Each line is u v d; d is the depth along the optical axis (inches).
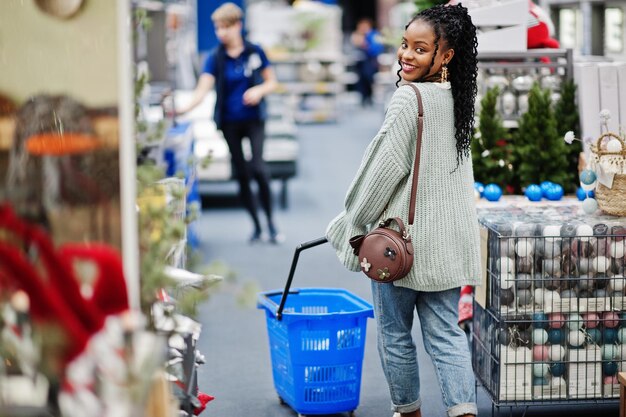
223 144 453.1
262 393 217.6
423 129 164.2
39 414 105.3
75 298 106.8
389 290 172.2
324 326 193.6
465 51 169.3
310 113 907.4
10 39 117.2
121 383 101.7
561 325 189.9
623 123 240.5
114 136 116.5
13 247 115.9
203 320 282.0
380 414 202.5
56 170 117.6
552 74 255.3
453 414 166.4
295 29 874.1
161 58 391.2
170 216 137.6
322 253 374.0
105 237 117.0
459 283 167.6
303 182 561.0
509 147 243.8
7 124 117.8
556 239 186.4
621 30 324.5
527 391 190.7
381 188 164.9
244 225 435.8
